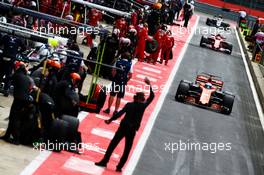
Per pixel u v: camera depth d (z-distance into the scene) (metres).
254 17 171.75
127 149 36.94
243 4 180.62
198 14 169.50
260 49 100.50
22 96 35.84
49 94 39.50
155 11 95.88
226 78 84.00
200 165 43.22
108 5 88.06
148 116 53.03
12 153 34.97
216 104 61.56
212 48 107.50
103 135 43.53
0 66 45.31
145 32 77.75
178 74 77.81
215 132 53.28
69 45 50.25
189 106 60.62
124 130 36.62
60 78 42.06
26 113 36.22
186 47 103.88
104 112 48.94
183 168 41.66
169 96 63.38
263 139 55.41
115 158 39.81
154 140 46.44
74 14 79.12
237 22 163.25
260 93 75.88
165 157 43.06
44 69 37.31
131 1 89.38
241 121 60.00
